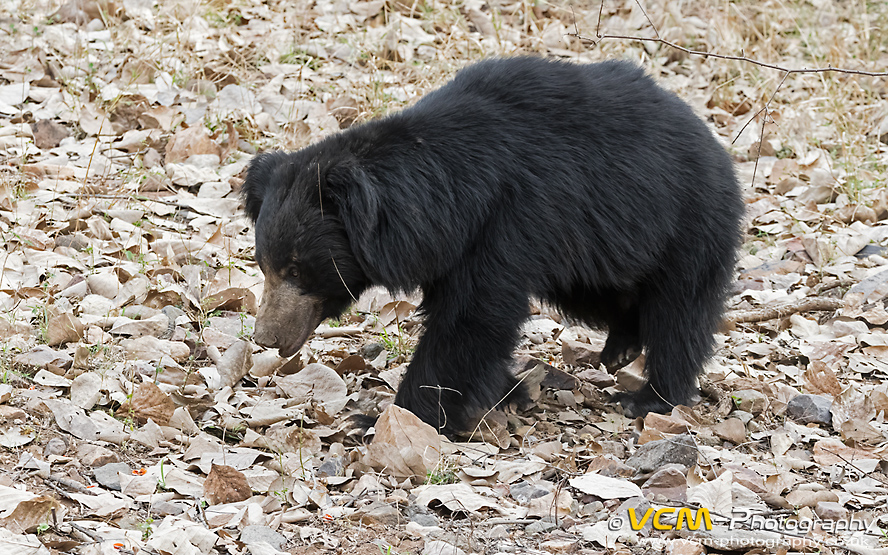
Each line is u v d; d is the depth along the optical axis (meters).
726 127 11.43
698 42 13.20
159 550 4.31
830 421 6.37
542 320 7.78
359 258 5.60
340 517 4.88
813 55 12.80
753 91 12.34
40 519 4.39
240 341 6.45
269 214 5.71
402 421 5.57
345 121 10.35
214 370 6.39
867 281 8.27
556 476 5.55
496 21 13.06
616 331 7.07
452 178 5.71
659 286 6.44
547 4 13.55
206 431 5.83
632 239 6.06
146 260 7.70
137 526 4.59
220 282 7.49
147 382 5.74
